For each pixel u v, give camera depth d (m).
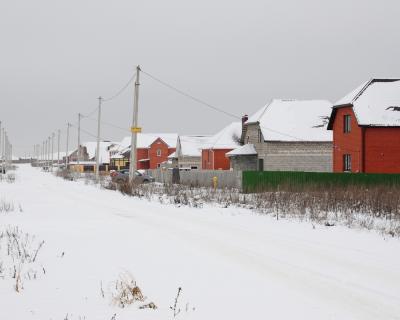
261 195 26.44
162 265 9.61
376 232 15.34
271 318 6.46
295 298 7.52
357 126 37.06
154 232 14.49
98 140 57.72
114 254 10.59
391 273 9.49
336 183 33.16
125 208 22.61
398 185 29.36
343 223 17.27
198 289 7.85
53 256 10.20
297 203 22.34
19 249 10.64
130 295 7.04
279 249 12.00
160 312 6.51
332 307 7.09
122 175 49.78
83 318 6.12
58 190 36.41
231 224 17.02
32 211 20.12
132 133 37.31
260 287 8.15
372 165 36.38
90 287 7.69
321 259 10.80
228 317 6.43
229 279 8.65
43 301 6.87
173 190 32.25
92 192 34.41
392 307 7.15
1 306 6.59
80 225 15.79
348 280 8.84
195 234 14.31
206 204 24.62
